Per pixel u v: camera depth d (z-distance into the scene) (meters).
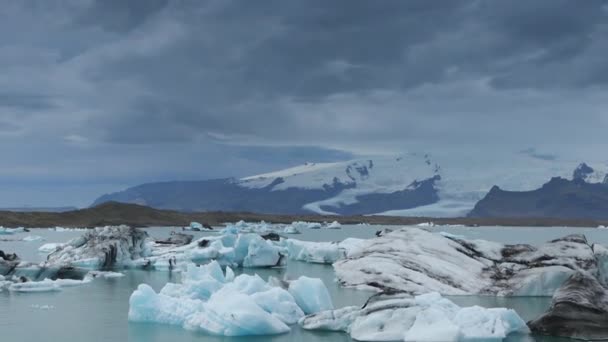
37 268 44.56
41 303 32.94
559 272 35.91
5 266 44.06
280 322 25.86
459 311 24.95
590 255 38.25
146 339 24.61
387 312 24.89
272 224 194.62
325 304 28.38
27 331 25.97
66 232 118.19
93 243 51.94
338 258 57.38
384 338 23.70
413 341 23.17
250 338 24.66
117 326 26.91
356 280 38.41
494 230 198.25
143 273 48.09
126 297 35.03
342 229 168.25
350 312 25.95
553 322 25.11
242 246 54.47
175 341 24.30
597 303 25.62
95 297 35.12
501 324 24.64
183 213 193.00
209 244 57.97
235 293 26.81
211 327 25.53
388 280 37.62
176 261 51.91
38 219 146.25
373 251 41.44
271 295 27.36
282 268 52.97
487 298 35.16
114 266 51.47
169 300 28.11
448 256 40.03
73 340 24.41
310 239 109.00
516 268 38.50
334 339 24.34
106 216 161.12
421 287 36.41
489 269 38.94
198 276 32.38
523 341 24.03
